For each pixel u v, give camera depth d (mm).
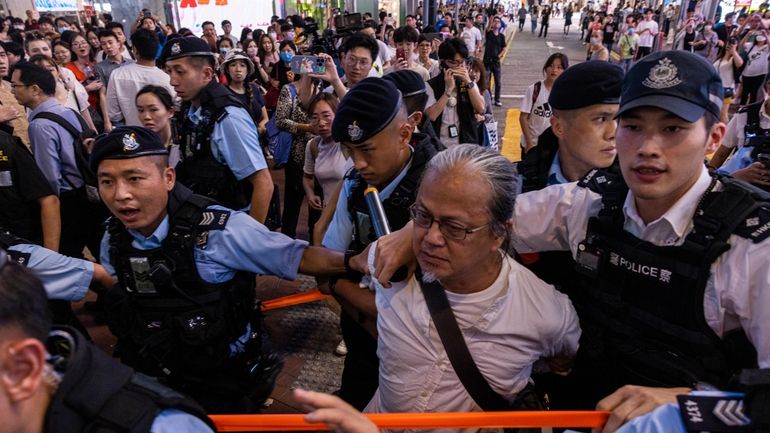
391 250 1310
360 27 6105
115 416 814
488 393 1273
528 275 1313
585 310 1390
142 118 3236
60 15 12484
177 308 1700
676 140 1080
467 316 1242
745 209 1088
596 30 15914
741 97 8953
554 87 1773
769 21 10234
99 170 1584
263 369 2076
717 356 1156
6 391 735
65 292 1938
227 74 5324
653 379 1223
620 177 1395
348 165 3043
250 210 2961
